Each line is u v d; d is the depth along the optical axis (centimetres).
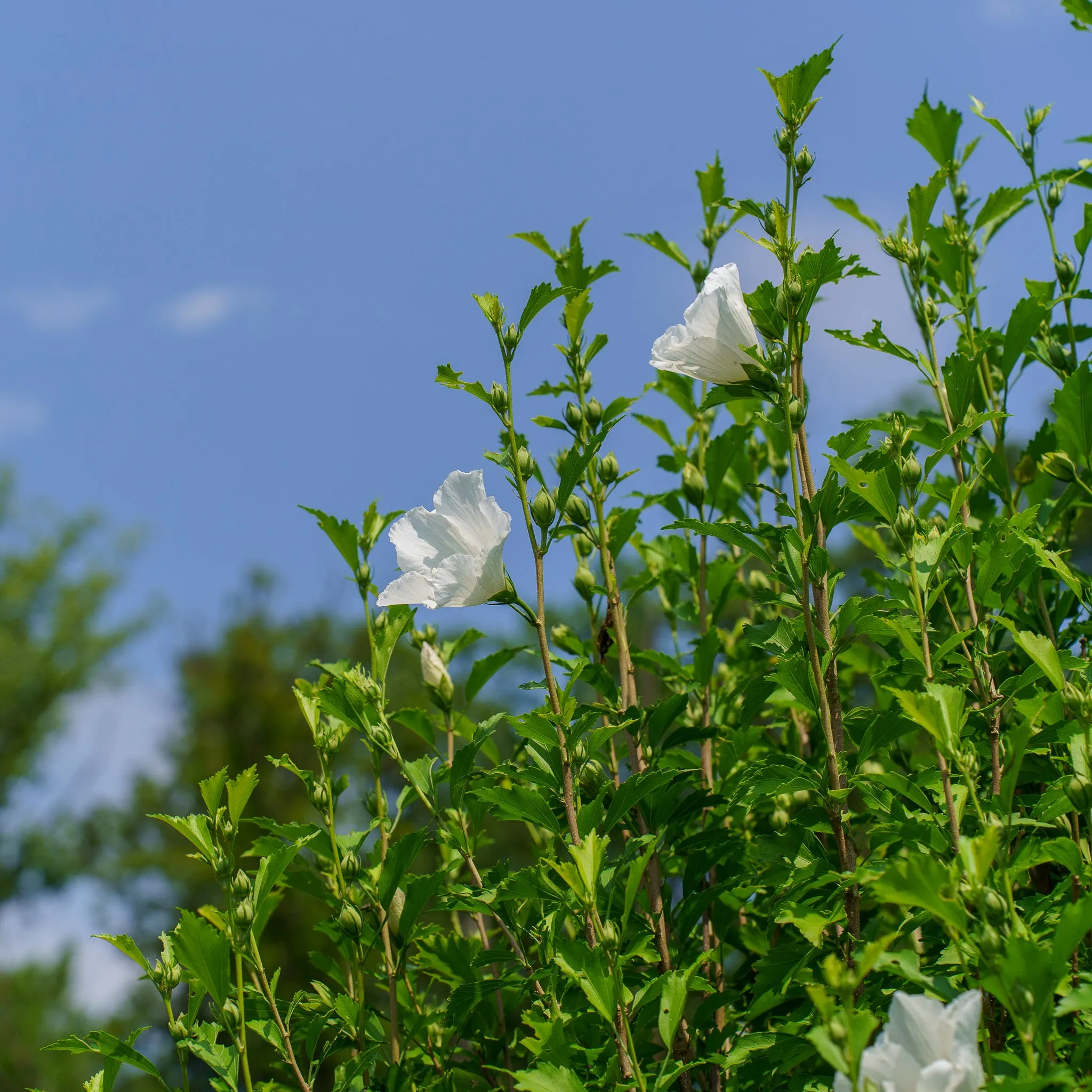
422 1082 219
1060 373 219
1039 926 198
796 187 205
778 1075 206
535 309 209
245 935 206
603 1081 199
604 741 209
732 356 206
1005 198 224
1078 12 225
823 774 206
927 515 229
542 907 213
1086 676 212
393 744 218
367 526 225
